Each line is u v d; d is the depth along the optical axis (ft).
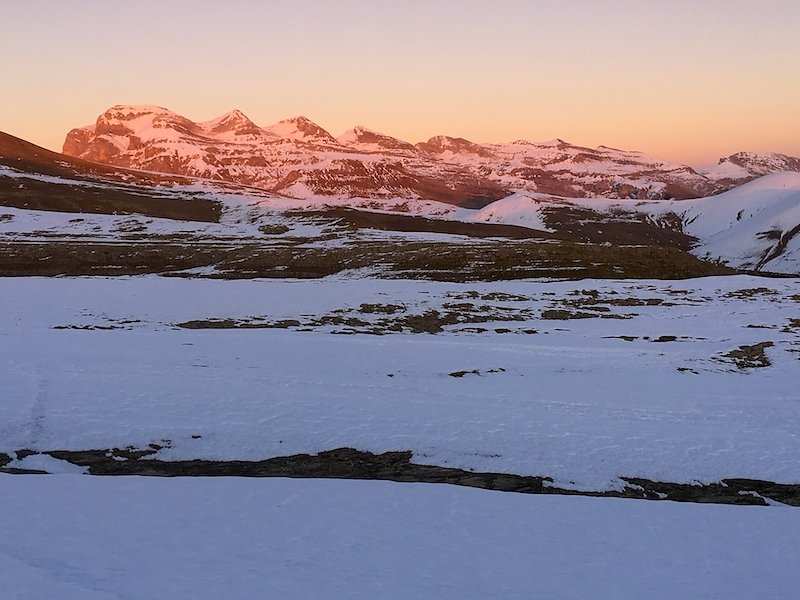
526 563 46.91
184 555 46.24
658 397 95.14
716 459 72.43
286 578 42.86
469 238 325.83
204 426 78.43
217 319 150.00
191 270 243.40
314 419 81.51
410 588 42.01
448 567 45.75
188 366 104.06
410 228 497.46
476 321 157.79
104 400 84.84
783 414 87.04
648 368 112.88
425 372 106.73
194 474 68.69
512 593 41.91
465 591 41.91
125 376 95.61
